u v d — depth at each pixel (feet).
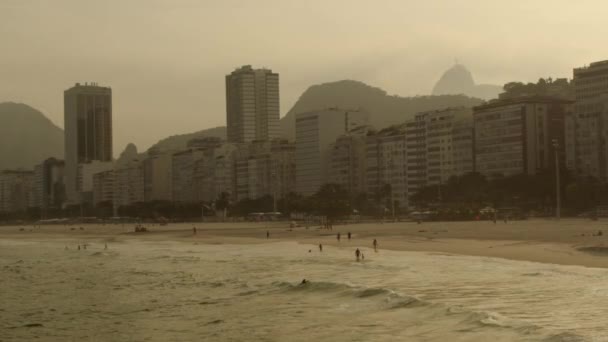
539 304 168.76
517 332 135.85
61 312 192.13
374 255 341.21
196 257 382.63
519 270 248.52
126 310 191.72
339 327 152.35
